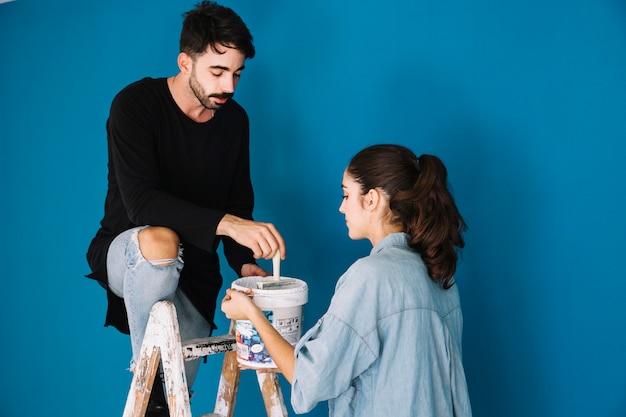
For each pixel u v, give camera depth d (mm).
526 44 1819
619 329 1746
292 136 2189
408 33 1974
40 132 2770
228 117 1898
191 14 1658
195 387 2406
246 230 1529
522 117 1832
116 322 1812
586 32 1749
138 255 1530
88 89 2627
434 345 1398
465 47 1896
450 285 1482
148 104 1742
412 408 1330
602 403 1772
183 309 1892
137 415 1537
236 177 1982
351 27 2062
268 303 1485
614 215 1737
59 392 2770
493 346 1903
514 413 1882
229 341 1634
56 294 2756
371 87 2037
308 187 2166
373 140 2039
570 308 1802
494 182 1876
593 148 1754
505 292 1880
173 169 1804
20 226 2848
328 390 1320
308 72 2146
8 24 2848
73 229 2691
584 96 1758
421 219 1414
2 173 2887
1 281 2918
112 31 2557
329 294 2146
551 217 1812
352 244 2090
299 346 1351
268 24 2217
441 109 1935
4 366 2924
